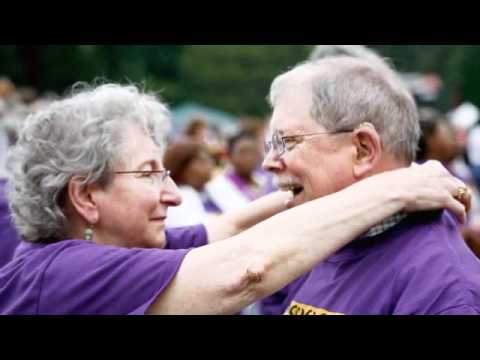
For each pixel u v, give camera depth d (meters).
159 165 2.07
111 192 1.99
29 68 19.03
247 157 5.73
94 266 1.83
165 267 1.78
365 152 1.95
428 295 1.74
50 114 2.03
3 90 9.34
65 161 1.96
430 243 1.86
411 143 2.01
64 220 2.01
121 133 1.99
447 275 1.75
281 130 2.01
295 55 30.56
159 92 2.67
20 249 2.09
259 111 30.48
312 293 2.11
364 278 1.93
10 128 4.87
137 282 1.78
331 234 1.76
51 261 1.88
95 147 1.95
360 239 2.00
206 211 5.06
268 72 30.47
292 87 2.03
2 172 2.89
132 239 2.04
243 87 30.45
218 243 1.80
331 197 1.83
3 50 18.39
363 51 3.34
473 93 20.66
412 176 1.87
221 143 10.30
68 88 2.34
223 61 30.28
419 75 19.12
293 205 2.08
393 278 1.86
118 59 22.19
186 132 6.59
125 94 2.10
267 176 4.32
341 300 1.97
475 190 6.65
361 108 1.94
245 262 1.73
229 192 5.27
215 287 1.73
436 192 1.86
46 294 1.82
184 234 2.48
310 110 1.97
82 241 1.94
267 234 1.77
